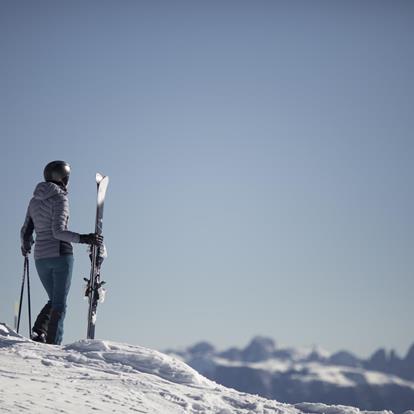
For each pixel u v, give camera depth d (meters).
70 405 16.33
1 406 15.01
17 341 22.36
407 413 21.95
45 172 26.67
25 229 27.34
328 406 21.59
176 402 18.97
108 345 22.42
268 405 20.64
